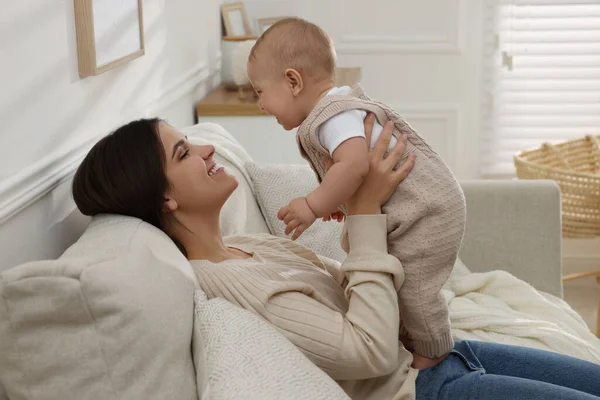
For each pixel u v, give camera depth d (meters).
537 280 2.63
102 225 1.43
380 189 1.46
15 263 1.42
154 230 1.42
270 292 1.38
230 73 3.56
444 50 4.28
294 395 1.08
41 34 1.53
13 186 1.37
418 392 1.53
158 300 1.18
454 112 4.36
